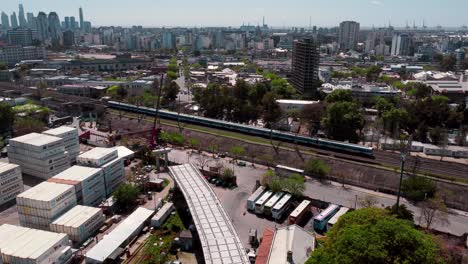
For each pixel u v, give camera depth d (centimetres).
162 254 11331
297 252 10081
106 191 15412
